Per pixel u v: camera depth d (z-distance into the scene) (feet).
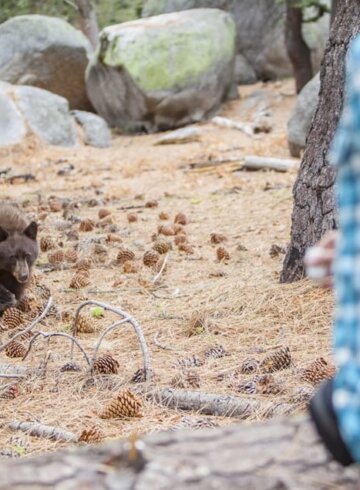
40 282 43.65
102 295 40.98
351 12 36.65
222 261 45.96
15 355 32.94
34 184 75.20
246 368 29.55
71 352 31.40
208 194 65.00
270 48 112.47
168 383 28.73
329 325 33.81
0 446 24.81
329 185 37.37
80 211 61.72
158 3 120.16
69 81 107.34
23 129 90.27
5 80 104.63
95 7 129.29
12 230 40.60
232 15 114.01
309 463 12.71
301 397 26.04
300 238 38.47
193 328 34.58
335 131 37.11
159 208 61.41
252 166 73.26
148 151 88.94
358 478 12.33
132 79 100.17
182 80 100.48
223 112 103.76
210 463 12.72
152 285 42.04
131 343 33.81
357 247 9.75
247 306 36.63
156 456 12.91
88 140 94.07
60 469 12.66
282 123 96.84
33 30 105.09
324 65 37.42
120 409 26.61
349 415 9.93
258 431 13.62
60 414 27.09
